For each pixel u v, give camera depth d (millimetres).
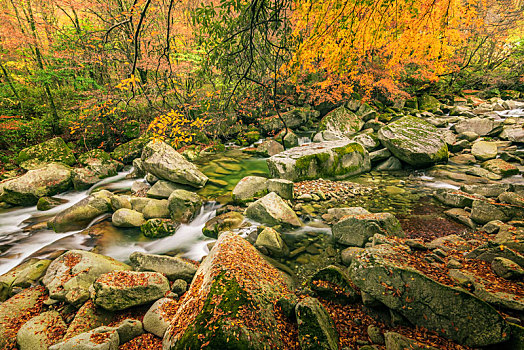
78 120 10570
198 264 4594
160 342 3049
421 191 6754
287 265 4336
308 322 2607
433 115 15016
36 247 5352
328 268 3543
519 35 20953
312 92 13867
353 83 12836
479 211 4848
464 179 7004
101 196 6535
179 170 7516
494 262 3148
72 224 5941
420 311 2713
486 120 10555
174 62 9148
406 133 8680
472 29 15367
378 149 9484
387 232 4422
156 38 8969
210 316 2588
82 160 9578
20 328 3252
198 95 6469
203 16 2654
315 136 12664
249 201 6699
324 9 1848
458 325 2486
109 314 3477
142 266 4316
